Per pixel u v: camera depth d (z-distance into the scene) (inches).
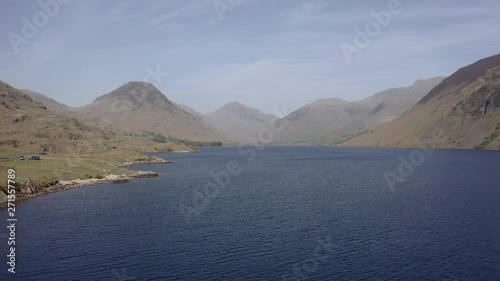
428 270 1630.2
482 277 1555.1
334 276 1573.6
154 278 1565.0
